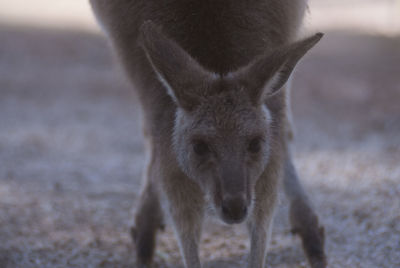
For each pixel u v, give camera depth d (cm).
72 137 2362
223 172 925
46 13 5394
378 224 1402
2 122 2556
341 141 2194
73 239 1413
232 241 1406
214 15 1086
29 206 1611
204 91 961
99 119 2652
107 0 1253
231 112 941
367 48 3994
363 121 2450
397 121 2367
